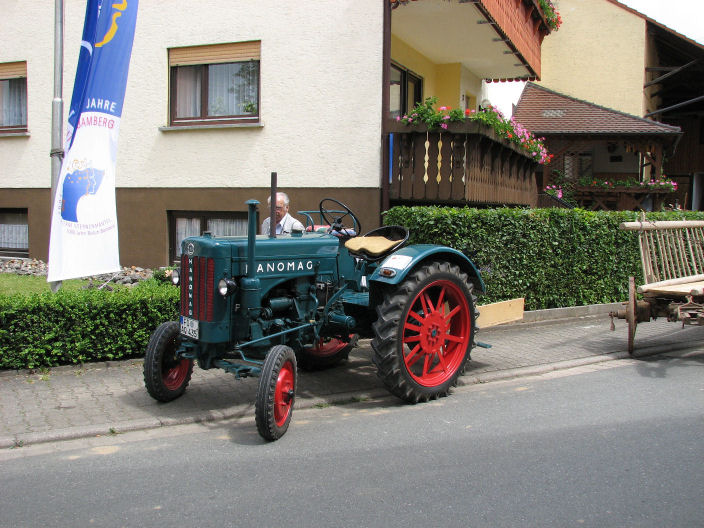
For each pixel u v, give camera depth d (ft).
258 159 31.35
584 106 54.24
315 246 16.72
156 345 15.88
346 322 16.69
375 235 19.43
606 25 60.03
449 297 18.19
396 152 28.25
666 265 23.09
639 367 20.97
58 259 19.79
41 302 18.65
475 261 25.03
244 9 31.09
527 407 16.52
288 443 13.88
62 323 18.99
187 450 13.46
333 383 18.80
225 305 14.84
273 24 30.53
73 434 14.12
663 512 10.52
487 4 30.68
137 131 33.71
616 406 16.52
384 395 17.79
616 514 10.45
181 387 16.76
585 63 60.95
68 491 11.41
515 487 11.50
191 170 32.81
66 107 35.47
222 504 10.87
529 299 27.96
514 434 14.39
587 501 10.93
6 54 36.35
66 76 35.35
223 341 14.89
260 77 31.01
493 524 10.11
